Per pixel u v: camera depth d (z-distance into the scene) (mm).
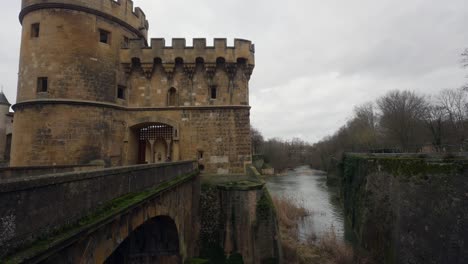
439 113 48500
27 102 18859
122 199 8211
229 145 22875
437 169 18047
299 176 79250
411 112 49812
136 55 22406
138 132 24422
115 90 21500
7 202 4309
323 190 51094
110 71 21047
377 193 22891
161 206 11641
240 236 17844
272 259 17172
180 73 23219
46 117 18766
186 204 16641
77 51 19266
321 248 23250
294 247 22062
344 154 40531
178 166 15062
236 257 17594
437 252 16969
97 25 20344
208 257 18109
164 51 22719
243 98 23297
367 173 25422
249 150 22938
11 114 35000
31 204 4816
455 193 16922
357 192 28219
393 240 19469
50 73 18859
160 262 14766
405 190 19406
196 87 23188
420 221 18141
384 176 22188
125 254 14750
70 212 5859
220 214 18766
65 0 19188
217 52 22938
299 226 29312
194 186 18906
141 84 22938
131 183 9000
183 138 22781
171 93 23391
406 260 18250
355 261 21156
